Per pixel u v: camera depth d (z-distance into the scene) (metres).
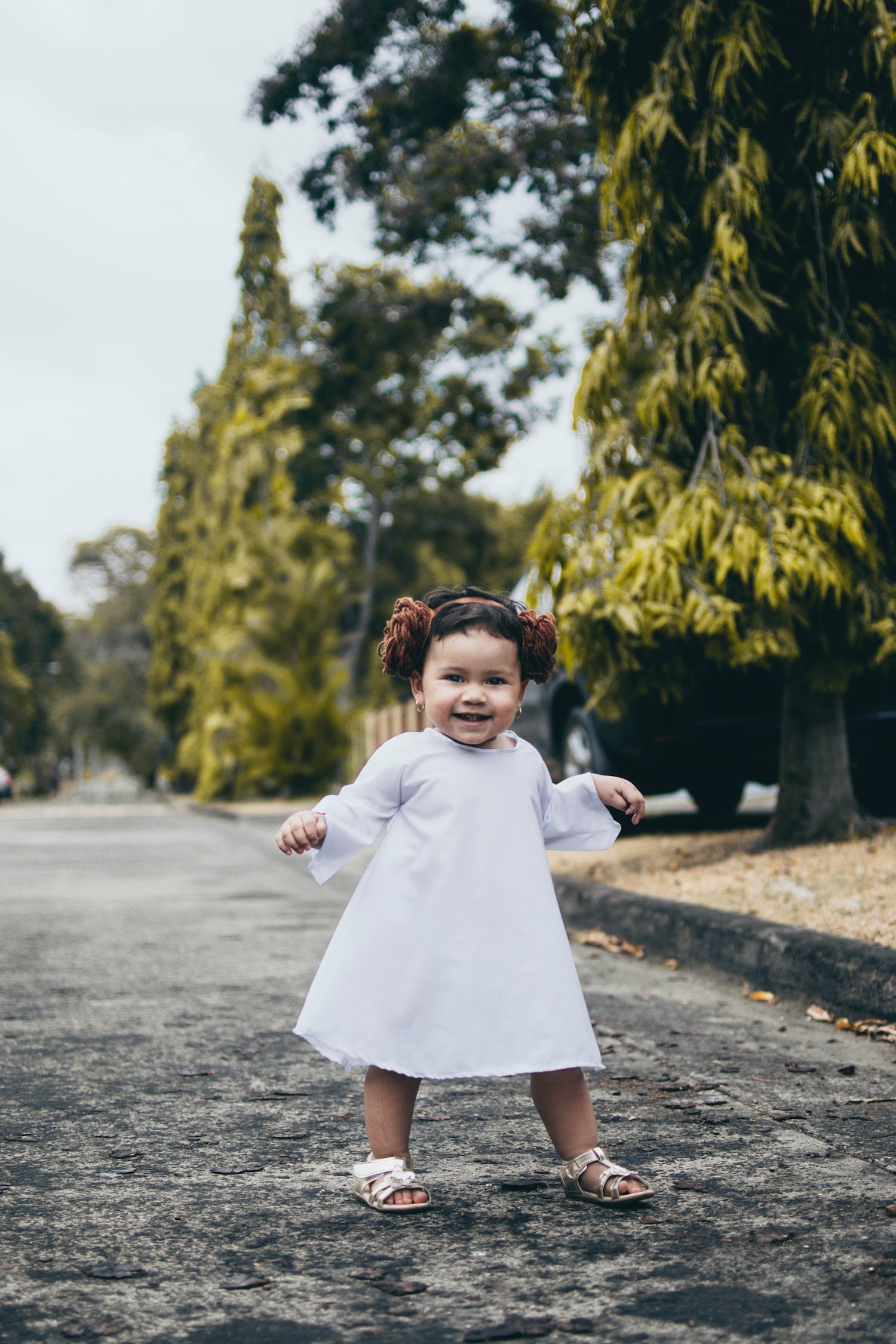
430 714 2.89
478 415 16.06
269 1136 3.39
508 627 2.87
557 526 7.34
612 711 7.26
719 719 8.37
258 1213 2.80
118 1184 3.01
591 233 12.11
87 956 6.49
